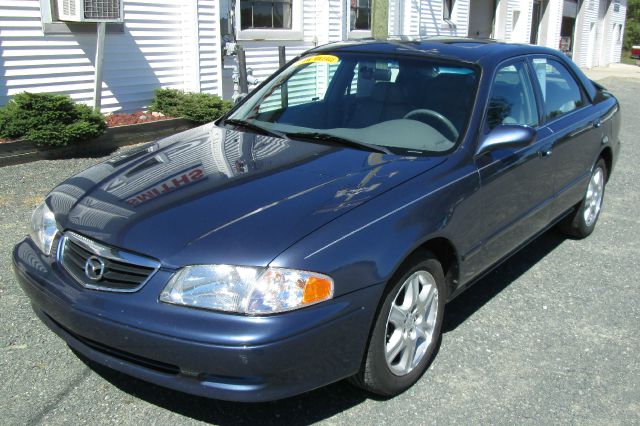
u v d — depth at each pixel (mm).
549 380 3400
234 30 10086
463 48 4289
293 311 2574
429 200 3191
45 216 3195
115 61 8414
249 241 2654
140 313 2605
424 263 3186
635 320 4145
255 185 3096
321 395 3150
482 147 3672
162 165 3432
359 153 3549
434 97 3916
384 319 2943
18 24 7258
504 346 3729
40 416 2877
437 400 3168
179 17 9172
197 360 2537
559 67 5086
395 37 4852
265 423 2926
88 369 3244
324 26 12047
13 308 3789
